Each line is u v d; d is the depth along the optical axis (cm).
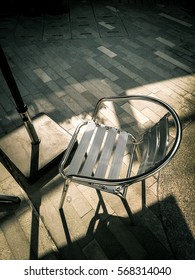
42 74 379
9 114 316
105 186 180
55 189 242
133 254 203
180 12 545
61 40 455
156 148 173
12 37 462
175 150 153
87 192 240
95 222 220
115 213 226
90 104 333
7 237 210
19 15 526
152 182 248
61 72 384
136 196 238
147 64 402
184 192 241
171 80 372
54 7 523
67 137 267
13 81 190
